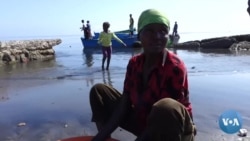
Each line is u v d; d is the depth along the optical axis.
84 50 11.98
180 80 1.27
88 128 2.54
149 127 1.15
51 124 2.67
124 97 1.44
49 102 3.45
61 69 6.39
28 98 3.69
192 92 3.77
